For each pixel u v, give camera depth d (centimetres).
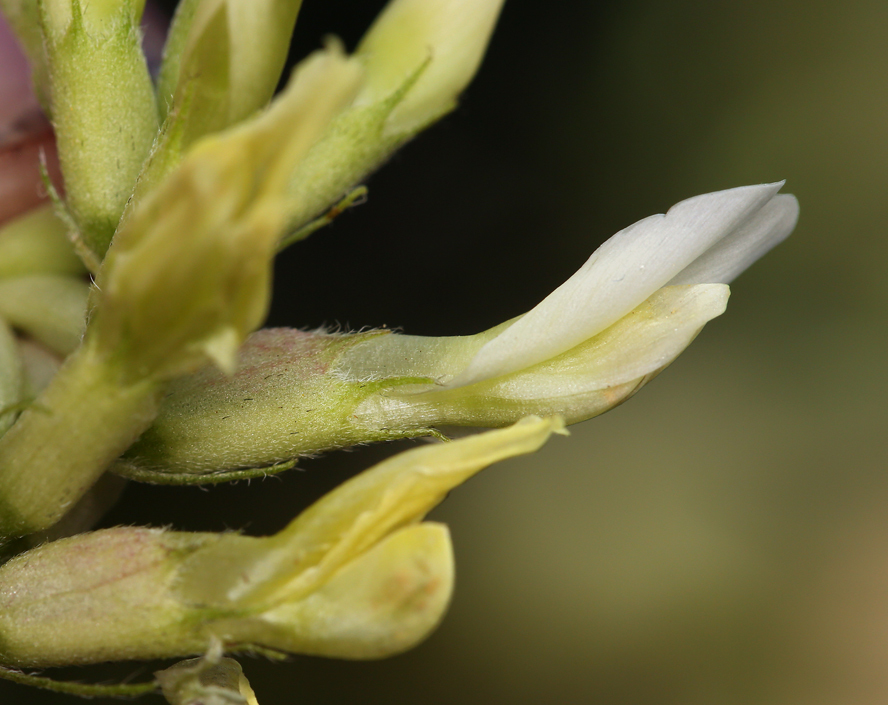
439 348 10
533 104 16
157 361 9
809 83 16
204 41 9
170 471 10
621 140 16
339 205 10
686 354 18
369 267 15
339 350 10
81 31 10
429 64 10
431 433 10
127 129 10
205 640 9
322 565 9
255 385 10
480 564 16
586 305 9
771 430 17
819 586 16
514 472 17
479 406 10
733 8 16
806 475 17
